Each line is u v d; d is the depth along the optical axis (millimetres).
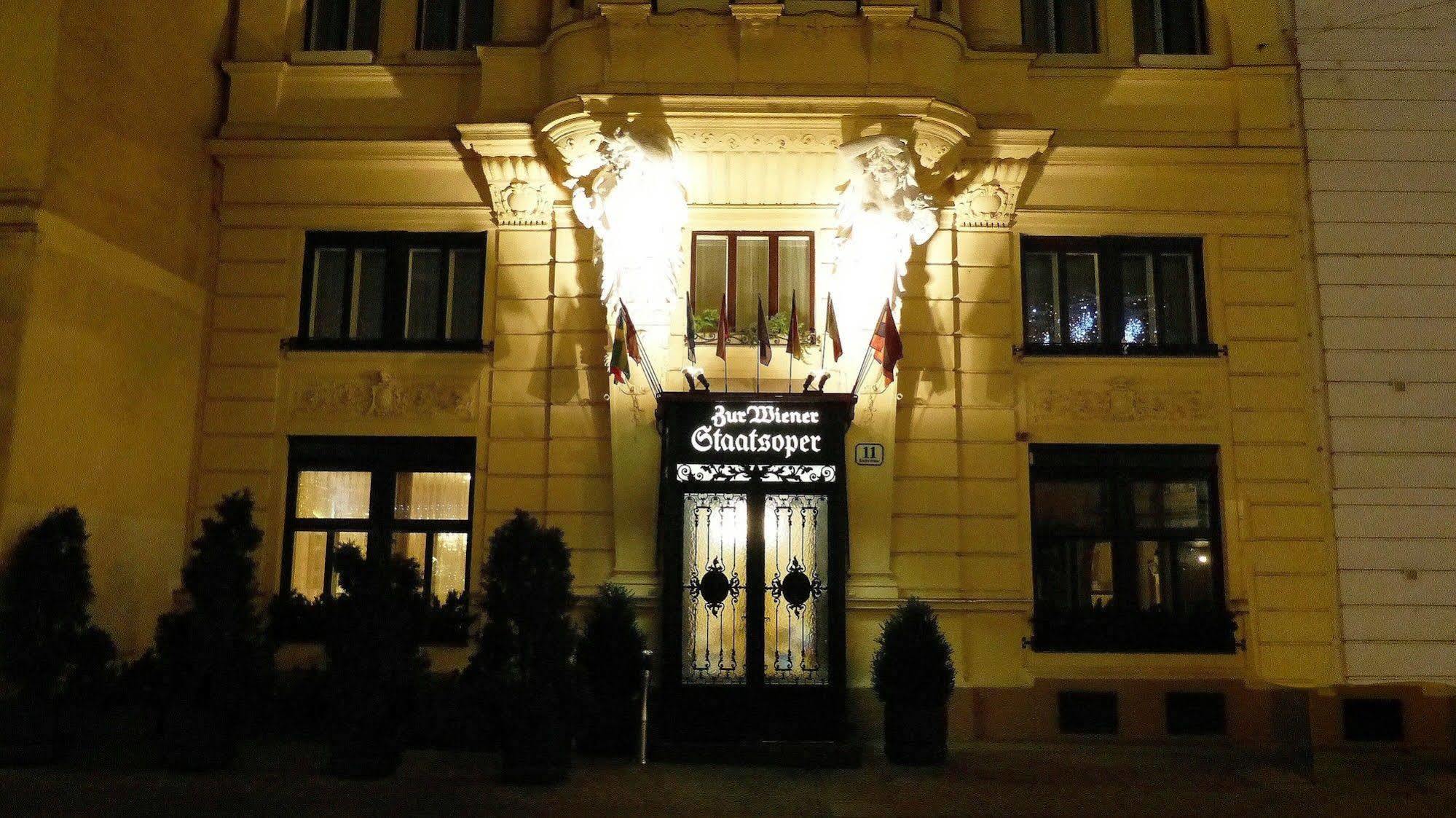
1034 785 9914
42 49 11062
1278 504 12453
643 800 9109
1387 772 10727
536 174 12844
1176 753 11594
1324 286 12773
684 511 11781
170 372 12531
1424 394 12609
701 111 12000
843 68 12164
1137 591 12531
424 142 13008
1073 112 13141
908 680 10781
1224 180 13023
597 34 12273
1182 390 12688
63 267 11055
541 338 12758
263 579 12602
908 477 12266
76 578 10352
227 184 13297
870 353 11906
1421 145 13023
